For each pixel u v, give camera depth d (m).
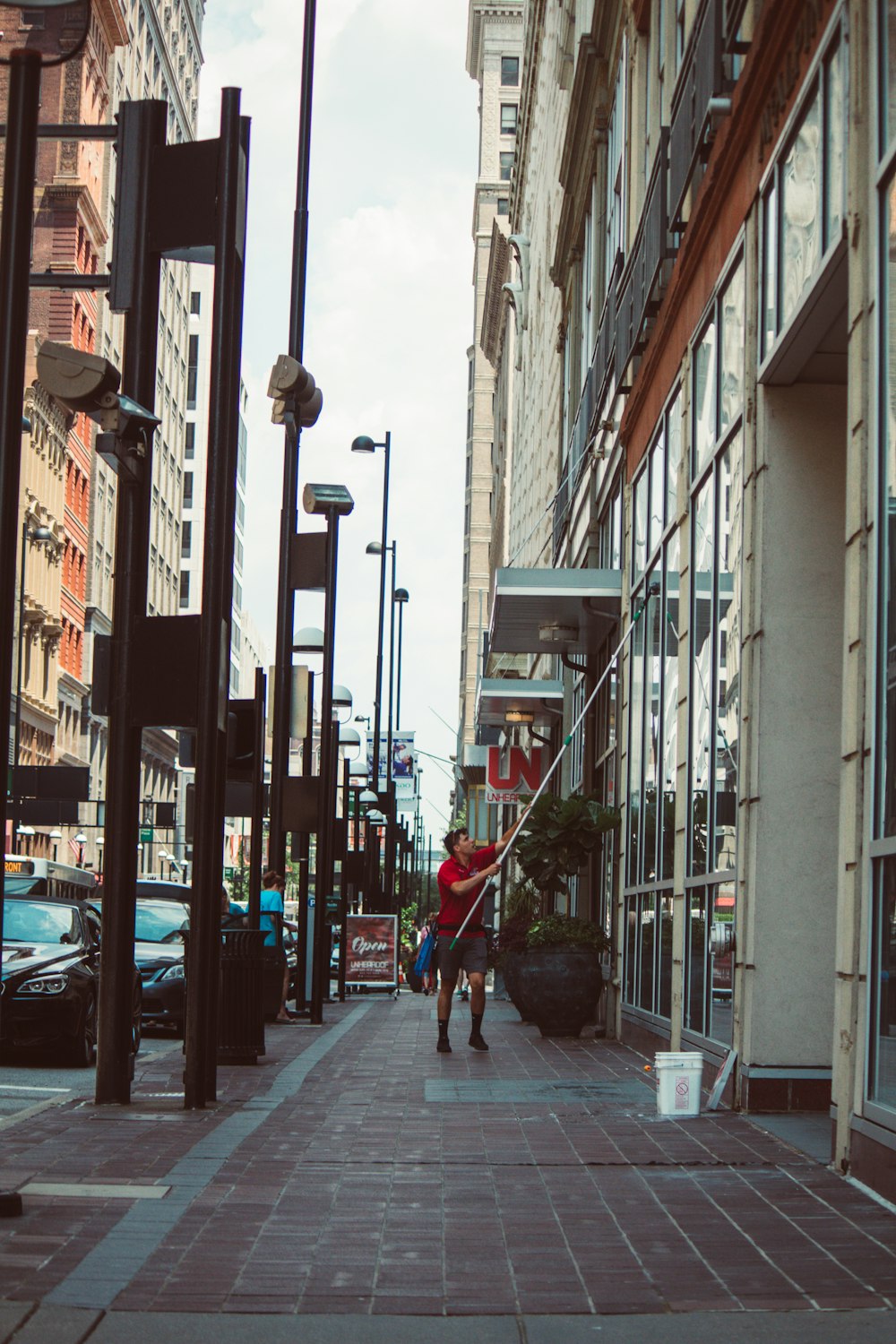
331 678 24.00
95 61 92.62
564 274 32.59
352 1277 5.99
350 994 35.44
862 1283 5.90
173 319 123.56
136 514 11.63
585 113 27.61
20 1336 5.07
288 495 23.92
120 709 11.55
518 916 21.42
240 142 11.86
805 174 9.98
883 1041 7.79
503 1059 15.49
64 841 88.88
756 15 11.88
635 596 18.41
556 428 36.31
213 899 11.38
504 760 31.61
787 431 11.12
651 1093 12.18
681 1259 6.30
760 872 10.95
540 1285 5.89
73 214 89.56
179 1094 12.07
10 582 7.25
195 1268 6.07
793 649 11.03
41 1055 17.70
